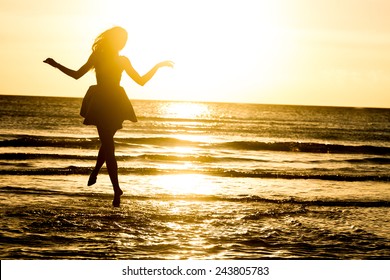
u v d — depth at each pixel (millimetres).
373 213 15375
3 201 14898
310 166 30859
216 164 30562
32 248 10688
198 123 86000
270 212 14820
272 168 28875
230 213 14555
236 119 107562
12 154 28656
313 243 11812
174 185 19844
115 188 8508
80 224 12633
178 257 10539
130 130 60938
